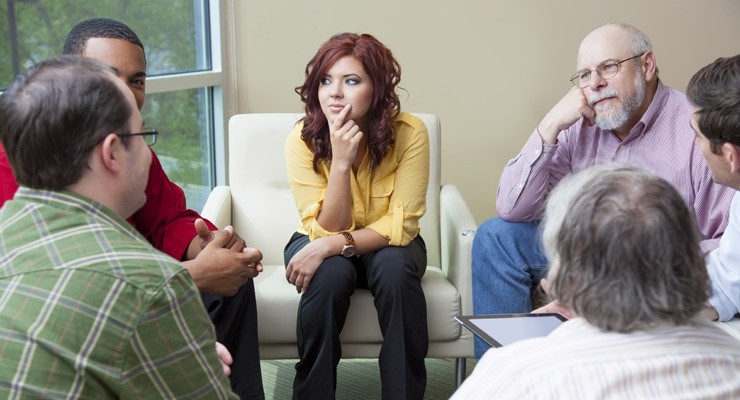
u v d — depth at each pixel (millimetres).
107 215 1145
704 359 936
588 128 2439
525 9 3422
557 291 1020
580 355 946
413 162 2295
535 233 2357
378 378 2656
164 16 3090
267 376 2668
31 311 1045
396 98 2268
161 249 1984
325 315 2105
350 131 2166
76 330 1045
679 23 3439
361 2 3396
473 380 1013
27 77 1125
